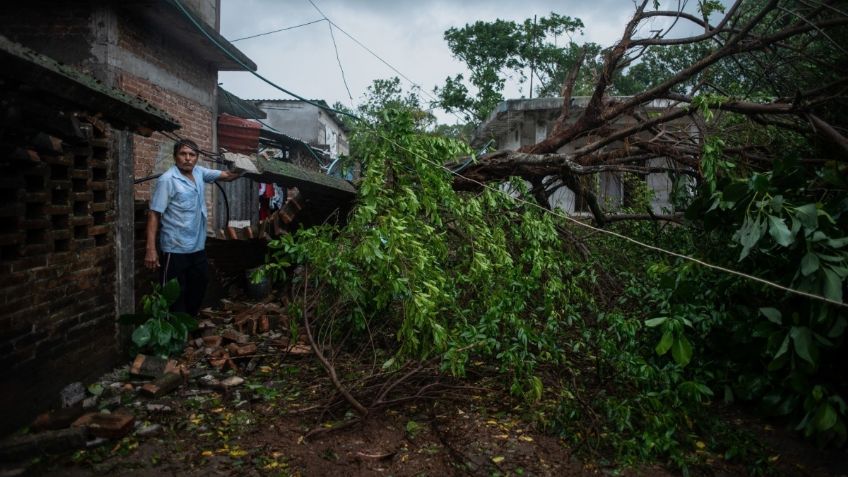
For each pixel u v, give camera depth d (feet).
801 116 17.43
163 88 25.67
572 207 30.27
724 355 13.85
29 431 10.50
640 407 11.60
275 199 45.52
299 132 79.25
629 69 38.34
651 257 19.79
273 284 22.80
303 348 15.57
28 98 9.07
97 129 13.64
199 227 17.22
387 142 15.56
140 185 23.58
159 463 9.75
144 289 16.42
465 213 15.97
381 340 15.94
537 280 15.62
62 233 11.98
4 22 21.42
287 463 9.84
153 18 23.84
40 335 11.14
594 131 21.48
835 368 12.33
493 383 13.57
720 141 17.10
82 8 21.20
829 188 13.52
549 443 10.90
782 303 12.54
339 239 14.35
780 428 12.33
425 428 11.41
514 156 19.33
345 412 12.02
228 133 34.01
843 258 11.20
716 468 10.27
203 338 16.19
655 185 30.35
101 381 13.41
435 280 13.39
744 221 12.46
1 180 9.82
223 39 27.76
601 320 14.29
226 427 11.21
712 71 23.21
